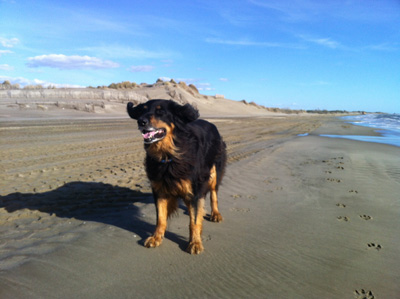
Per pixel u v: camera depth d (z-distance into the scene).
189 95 68.94
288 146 13.76
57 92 44.06
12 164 8.45
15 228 4.30
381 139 18.33
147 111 3.71
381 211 5.29
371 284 3.10
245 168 8.77
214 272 3.29
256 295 2.89
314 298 2.86
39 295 2.78
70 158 9.55
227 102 81.88
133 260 3.50
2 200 5.44
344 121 46.22
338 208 5.44
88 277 3.11
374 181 7.35
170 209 4.20
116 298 2.79
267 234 4.32
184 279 3.14
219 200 5.88
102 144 12.77
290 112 112.44
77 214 4.91
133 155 10.30
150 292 2.90
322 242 4.07
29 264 3.29
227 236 4.24
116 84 71.31
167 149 3.70
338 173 8.21
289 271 3.33
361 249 3.87
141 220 4.74
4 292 2.80
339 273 3.30
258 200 5.90
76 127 19.56
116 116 34.06
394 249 3.88
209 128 4.83
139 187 6.47
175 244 3.97
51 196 5.72
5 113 28.92
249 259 3.59
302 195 6.23
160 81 78.12
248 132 22.09
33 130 16.92
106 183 6.71
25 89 45.97
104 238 4.04
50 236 4.06
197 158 3.90
